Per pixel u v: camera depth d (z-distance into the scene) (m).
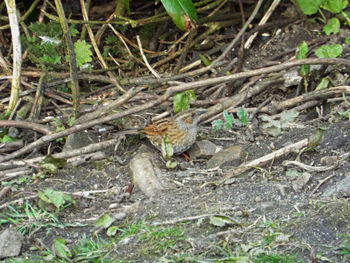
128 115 8.84
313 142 8.01
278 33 11.72
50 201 7.19
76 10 12.38
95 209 7.42
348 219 6.29
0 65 10.77
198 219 6.62
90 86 10.95
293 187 7.12
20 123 9.05
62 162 8.38
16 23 9.20
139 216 6.99
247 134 9.15
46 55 10.57
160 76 10.95
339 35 11.19
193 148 8.88
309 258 5.86
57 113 10.04
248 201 6.99
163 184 7.77
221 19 11.96
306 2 10.99
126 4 9.18
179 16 8.70
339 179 7.22
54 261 6.27
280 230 6.29
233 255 5.97
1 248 6.48
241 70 10.72
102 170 8.44
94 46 11.09
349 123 8.59
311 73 10.23
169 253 6.15
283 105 9.64
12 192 7.78
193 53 11.71
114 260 6.14
